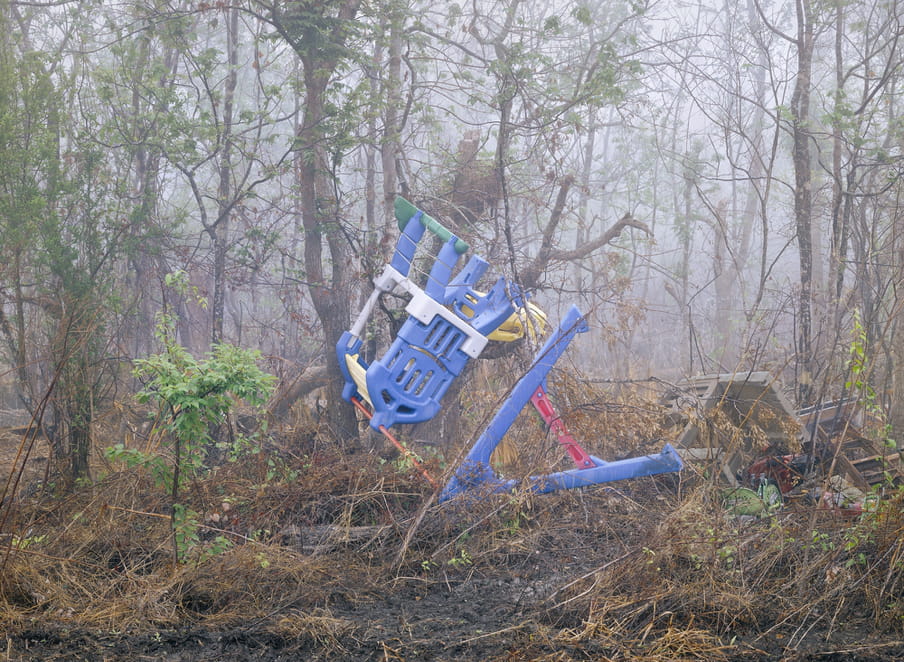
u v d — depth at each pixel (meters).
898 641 4.21
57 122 8.89
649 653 4.05
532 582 5.18
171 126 10.74
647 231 9.84
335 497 6.18
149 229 10.38
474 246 9.68
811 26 10.87
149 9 10.76
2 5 8.84
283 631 4.37
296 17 9.33
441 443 8.50
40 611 4.63
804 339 9.61
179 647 4.24
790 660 4.01
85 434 7.14
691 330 9.60
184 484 5.60
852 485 6.54
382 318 9.49
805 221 10.48
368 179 13.44
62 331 7.38
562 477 6.21
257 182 10.70
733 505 6.07
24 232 7.91
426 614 4.69
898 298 6.32
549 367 6.30
